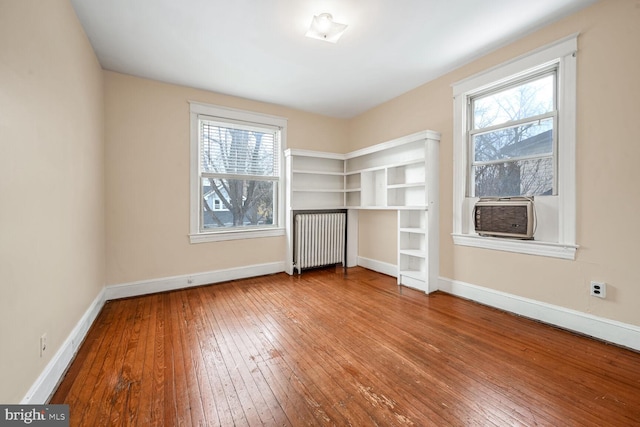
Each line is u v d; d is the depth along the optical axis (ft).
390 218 13.87
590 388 5.35
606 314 7.07
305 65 10.08
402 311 9.25
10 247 4.08
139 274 10.90
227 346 7.04
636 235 6.59
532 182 8.63
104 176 10.12
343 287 11.94
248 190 13.65
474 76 9.75
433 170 11.00
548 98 8.28
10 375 4.03
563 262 7.80
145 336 7.57
